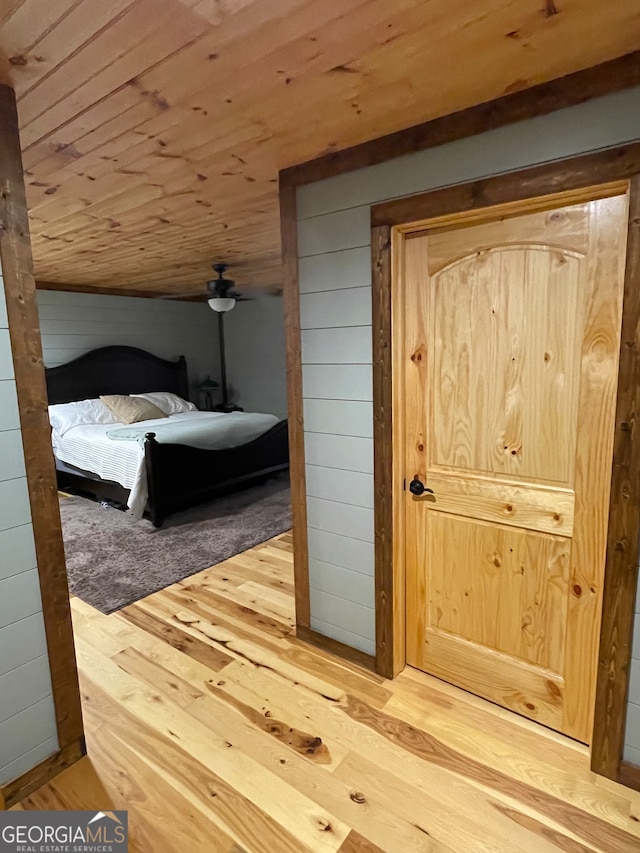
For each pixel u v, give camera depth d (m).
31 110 1.60
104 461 4.75
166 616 2.84
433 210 1.79
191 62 1.34
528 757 1.80
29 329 1.59
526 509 1.87
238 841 1.51
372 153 1.90
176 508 4.71
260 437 5.54
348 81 1.46
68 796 1.68
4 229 1.51
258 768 1.78
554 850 1.47
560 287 1.68
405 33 1.23
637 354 1.48
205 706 2.10
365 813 1.60
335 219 2.06
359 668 2.34
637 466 1.51
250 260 4.34
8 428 1.58
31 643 1.68
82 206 2.63
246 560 3.62
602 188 1.51
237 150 1.95
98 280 5.43
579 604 1.80
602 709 1.68
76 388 5.84
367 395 2.10
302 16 1.15
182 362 7.01
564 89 1.49
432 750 1.84
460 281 1.90
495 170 1.65
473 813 1.59
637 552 1.55
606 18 1.19
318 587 2.46
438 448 2.07
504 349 1.83
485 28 1.22
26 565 1.65
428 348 2.02
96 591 3.15
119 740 1.92
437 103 1.63
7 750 1.65
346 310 2.10
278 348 7.01
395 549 2.16
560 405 1.74
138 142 1.84
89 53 1.29
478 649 2.09
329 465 2.29
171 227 3.12
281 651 2.49
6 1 1.06
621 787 1.67
